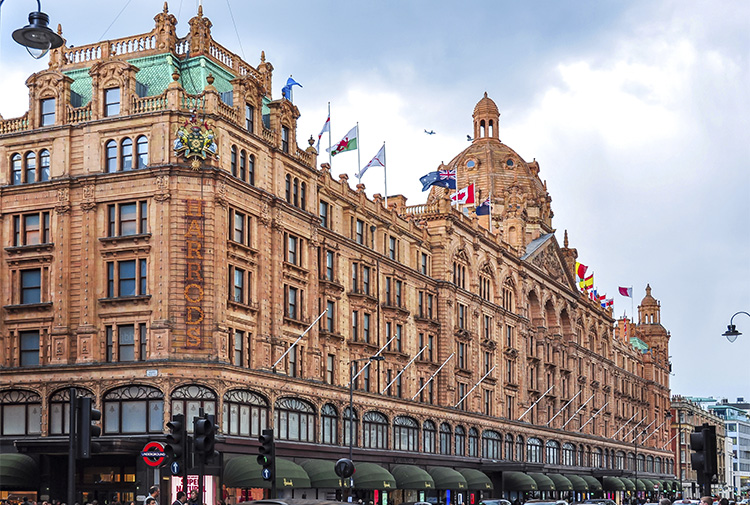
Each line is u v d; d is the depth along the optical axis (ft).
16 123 233.35
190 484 208.33
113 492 216.33
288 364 241.96
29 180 230.89
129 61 235.81
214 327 214.48
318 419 252.21
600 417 511.40
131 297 214.48
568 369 460.96
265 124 247.09
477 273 357.82
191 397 210.59
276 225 239.09
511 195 492.54
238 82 231.71
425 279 321.93
